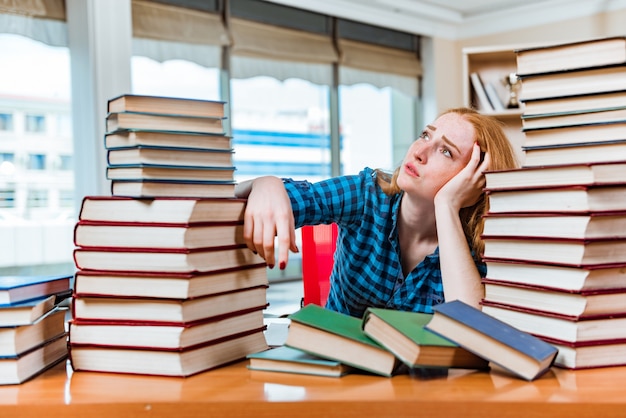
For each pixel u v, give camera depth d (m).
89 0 3.74
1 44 3.68
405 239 1.33
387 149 6.08
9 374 0.81
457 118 1.18
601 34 5.31
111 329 0.85
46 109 3.83
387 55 5.89
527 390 0.71
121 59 3.87
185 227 0.83
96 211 0.88
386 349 0.79
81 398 0.74
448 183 1.13
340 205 1.34
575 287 0.79
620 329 0.80
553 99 0.89
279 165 5.23
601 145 0.84
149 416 0.72
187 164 0.92
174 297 0.82
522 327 0.86
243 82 4.97
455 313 0.80
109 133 0.91
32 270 3.80
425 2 5.62
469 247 1.21
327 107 5.55
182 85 4.58
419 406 0.69
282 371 0.84
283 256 0.93
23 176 3.75
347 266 1.40
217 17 4.70
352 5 5.42
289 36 5.14
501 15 5.84
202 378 0.82
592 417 0.67
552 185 0.82
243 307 0.93
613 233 0.80
